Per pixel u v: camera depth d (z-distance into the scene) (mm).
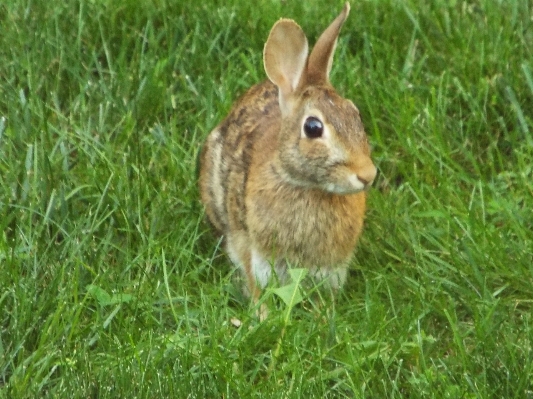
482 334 9844
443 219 11484
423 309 10367
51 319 9758
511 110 12695
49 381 9430
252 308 10094
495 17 13492
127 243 10922
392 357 9688
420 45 13500
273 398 9125
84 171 11688
